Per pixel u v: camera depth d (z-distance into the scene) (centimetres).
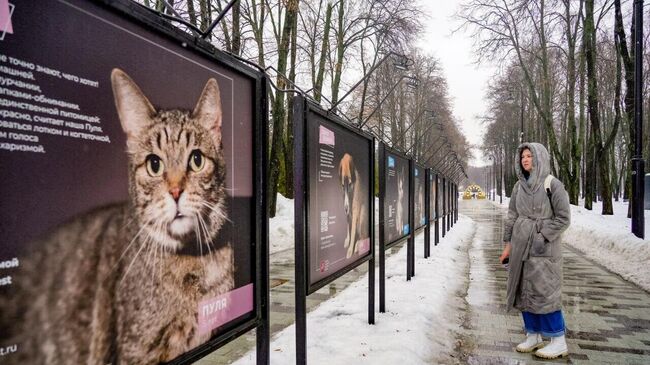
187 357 201
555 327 443
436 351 458
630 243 1132
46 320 136
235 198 242
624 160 4300
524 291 446
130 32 169
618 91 2080
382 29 1978
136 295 172
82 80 149
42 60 136
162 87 186
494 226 2325
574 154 2639
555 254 441
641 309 640
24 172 131
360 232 489
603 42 2100
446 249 1252
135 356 171
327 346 443
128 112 168
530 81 2533
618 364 430
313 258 362
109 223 159
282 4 1559
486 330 544
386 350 428
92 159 153
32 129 133
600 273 940
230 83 237
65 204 143
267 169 271
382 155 593
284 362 405
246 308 253
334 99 2059
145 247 176
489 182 10225
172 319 192
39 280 135
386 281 792
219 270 227
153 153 181
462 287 797
